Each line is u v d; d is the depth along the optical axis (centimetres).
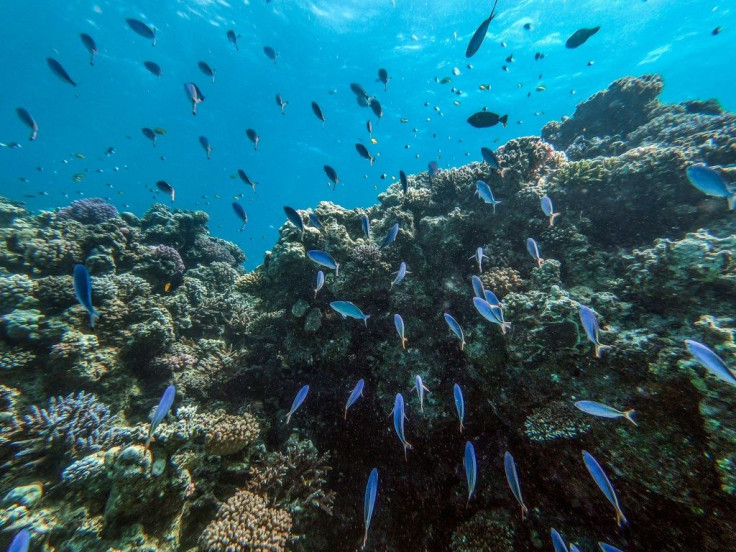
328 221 650
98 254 688
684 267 359
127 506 317
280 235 645
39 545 293
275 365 593
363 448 488
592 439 333
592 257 500
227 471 423
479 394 463
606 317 377
